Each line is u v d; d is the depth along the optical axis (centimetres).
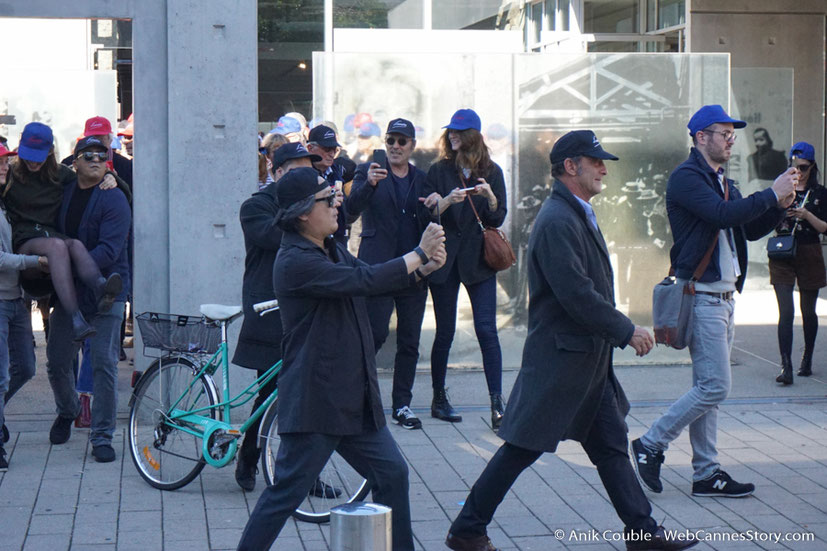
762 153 1246
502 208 697
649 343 438
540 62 857
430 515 526
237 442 537
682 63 876
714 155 535
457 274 699
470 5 1123
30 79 1160
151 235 680
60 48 1316
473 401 767
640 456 560
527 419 447
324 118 838
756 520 516
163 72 673
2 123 1161
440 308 704
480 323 697
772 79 1242
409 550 418
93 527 503
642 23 1328
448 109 851
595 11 1291
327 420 399
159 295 685
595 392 456
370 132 844
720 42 1270
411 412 698
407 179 700
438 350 710
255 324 538
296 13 1049
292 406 400
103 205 612
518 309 870
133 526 505
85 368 689
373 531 331
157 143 676
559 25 1256
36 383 821
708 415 552
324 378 399
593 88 866
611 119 870
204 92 670
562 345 443
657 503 543
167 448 561
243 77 673
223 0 667
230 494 554
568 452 635
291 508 405
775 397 775
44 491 555
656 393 789
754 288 1273
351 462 422
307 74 1055
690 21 1264
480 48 1140
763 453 632
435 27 1104
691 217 536
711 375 536
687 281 535
